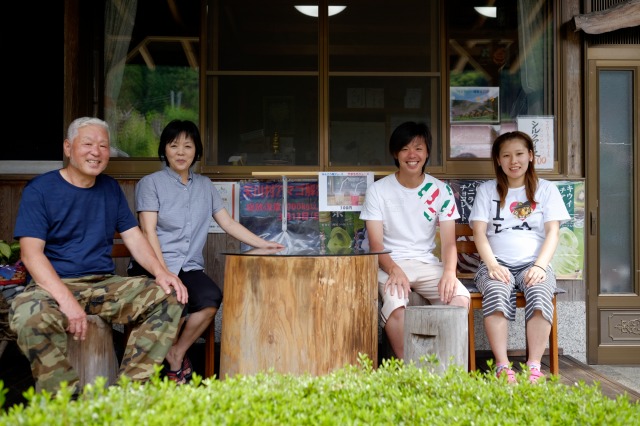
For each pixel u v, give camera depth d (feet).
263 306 9.86
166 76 15.17
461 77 15.34
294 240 14.90
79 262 10.59
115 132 15.10
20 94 15.12
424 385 7.00
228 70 15.24
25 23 15.15
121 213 11.29
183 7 15.16
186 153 12.21
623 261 15.33
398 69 15.31
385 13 15.31
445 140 15.21
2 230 14.70
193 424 5.35
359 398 6.57
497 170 13.16
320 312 9.77
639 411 6.58
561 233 15.02
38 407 5.33
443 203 12.89
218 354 14.51
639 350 15.15
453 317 8.53
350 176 14.66
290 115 15.25
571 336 15.05
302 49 15.28
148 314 10.19
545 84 15.35
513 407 6.60
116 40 15.11
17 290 11.11
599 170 15.23
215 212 12.82
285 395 6.41
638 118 15.23
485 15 15.35
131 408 5.61
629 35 15.17
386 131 15.28
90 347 9.92
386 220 13.08
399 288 11.80
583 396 6.79
